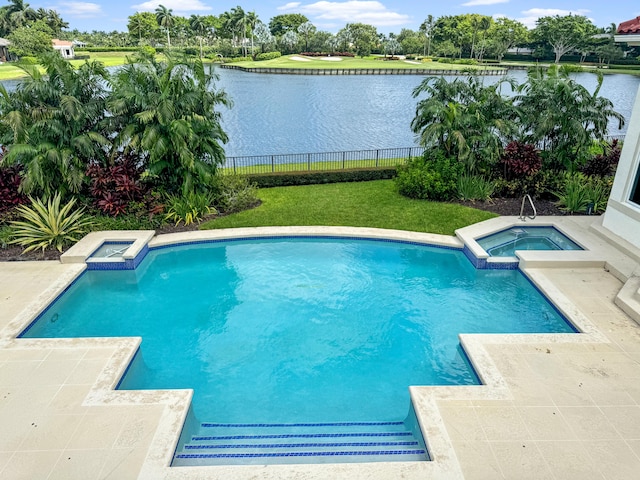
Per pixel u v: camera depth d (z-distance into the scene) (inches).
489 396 205.2
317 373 253.9
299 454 182.5
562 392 208.1
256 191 524.7
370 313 314.3
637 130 346.6
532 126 512.4
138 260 372.5
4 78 1706.4
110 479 163.6
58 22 3545.8
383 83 2230.6
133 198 431.5
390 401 231.6
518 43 3718.0
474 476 164.4
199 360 265.1
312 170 600.1
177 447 185.6
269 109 1435.8
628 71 2716.5
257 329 296.7
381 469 167.5
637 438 182.1
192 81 438.9
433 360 264.1
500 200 495.2
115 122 419.2
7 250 378.3
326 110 1427.2
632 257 341.7
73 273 341.4
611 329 259.8
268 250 412.8
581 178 488.4
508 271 358.9
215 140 472.7
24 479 164.4
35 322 288.5
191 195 442.0
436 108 486.6
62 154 393.1
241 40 3932.1
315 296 337.1
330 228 426.0
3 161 390.9
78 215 399.5
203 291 346.3
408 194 515.2
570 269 339.3
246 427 211.3
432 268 376.5
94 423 190.2
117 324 302.2
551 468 167.9
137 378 248.8
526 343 245.8
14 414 195.6
